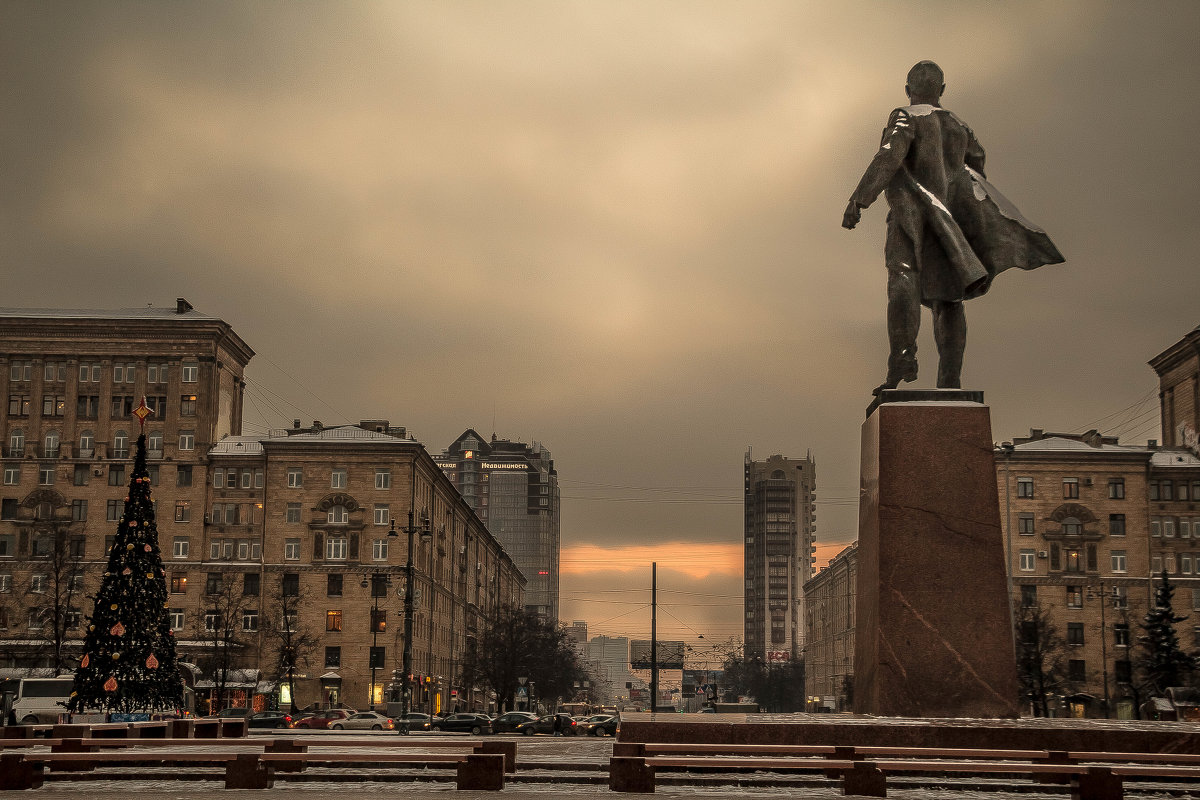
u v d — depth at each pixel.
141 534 54.94
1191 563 103.94
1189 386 109.25
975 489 18.69
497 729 73.31
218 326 103.56
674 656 124.69
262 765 17.59
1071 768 15.30
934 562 18.48
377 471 101.19
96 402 103.44
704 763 15.80
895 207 20.22
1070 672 102.62
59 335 103.62
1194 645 102.44
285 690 97.62
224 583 100.12
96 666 53.69
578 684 155.50
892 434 18.91
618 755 16.66
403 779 18.98
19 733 22.39
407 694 60.91
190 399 103.50
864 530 19.81
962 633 18.23
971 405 18.97
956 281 20.00
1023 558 104.06
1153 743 16.33
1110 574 103.75
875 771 15.36
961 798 16.00
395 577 99.31
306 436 102.81
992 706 18.00
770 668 180.38
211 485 102.44
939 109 20.56
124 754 17.80
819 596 168.00
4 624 99.44
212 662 91.56
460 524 129.88
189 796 16.14
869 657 18.88
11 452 102.56
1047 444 106.62
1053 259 20.50
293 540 100.62
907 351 19.81
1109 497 104.81
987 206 20.41
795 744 16.92
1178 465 105.25
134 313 106.88
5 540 101.56
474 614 141.38
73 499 102.25
